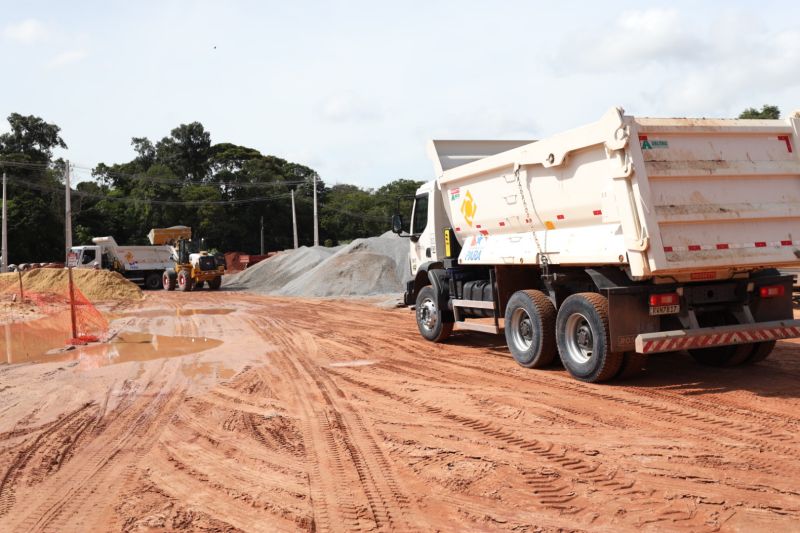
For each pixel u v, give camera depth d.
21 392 8.76
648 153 7.07
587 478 4.79
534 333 8.93
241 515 4.40
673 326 7.90
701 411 6.49
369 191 96.12
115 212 71.50
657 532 3.87
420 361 10.20
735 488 4.47
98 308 23.20
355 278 28.56
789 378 7.80
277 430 6.49
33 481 5.26
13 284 29.70
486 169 9.78
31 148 72.69
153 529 4.23
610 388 7.68
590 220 7.93
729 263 7.22
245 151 89.31
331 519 4.28
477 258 10.38
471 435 6.04
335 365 10.15
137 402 7.98
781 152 7.68
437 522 4.16
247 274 40.94
